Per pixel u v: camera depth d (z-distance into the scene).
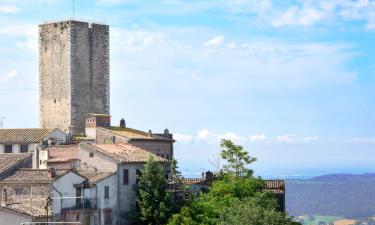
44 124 183.12
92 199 129.12
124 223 134.25
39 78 184.38
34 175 128.88
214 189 142.00
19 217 117.56
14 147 159.00
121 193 134.50
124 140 159.62
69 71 179.50
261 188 148.25
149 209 131.50
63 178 126.06
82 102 180.88
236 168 151.12
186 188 139.50
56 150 146.38
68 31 180.00
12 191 127.88
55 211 123.56
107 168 135.88
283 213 131.25
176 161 139.62
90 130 168.50
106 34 185.88
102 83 184.88
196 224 127.81
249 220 124.31
